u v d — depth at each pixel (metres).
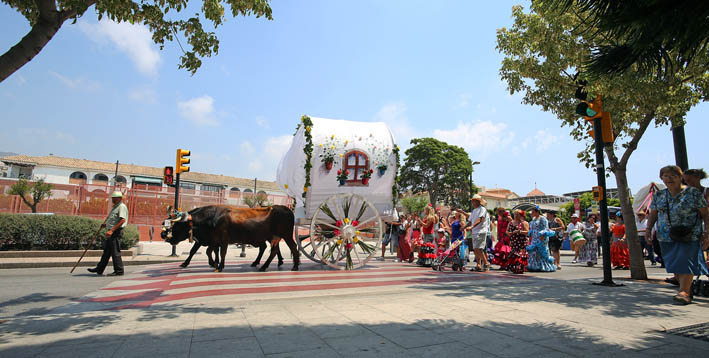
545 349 2.81
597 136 6.60
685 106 7.59
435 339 3.06
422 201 53.62
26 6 5.11
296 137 9.36
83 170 52.00
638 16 2.68
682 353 2.72
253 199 24.62
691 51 2.98
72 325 3.50
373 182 9.10
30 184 18.95
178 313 4.05
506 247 9.65
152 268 9.37
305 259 12.66
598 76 3.50
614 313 4.08
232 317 3.84
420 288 6.04
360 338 3.08
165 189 21.91
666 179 4.85
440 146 55.16
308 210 8.69
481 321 3.69
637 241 7.55
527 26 7.98
